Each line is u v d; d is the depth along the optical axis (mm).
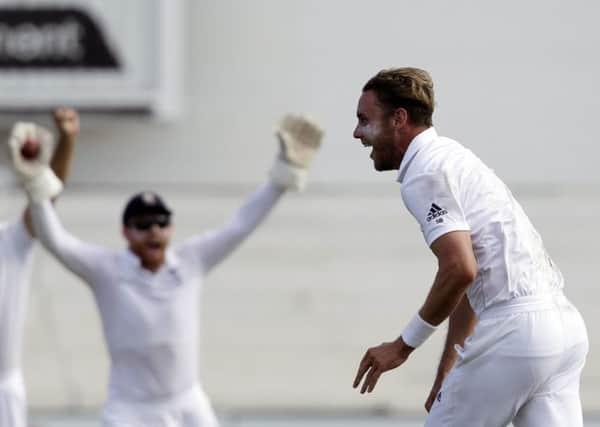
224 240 19875
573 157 40156
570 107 40125
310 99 40781
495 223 13070
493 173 13492
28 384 33469
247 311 35688
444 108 40250
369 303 35750
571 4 40125
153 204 19328
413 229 38125
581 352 13352
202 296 36156
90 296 36438
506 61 40250
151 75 39875
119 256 19438
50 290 36500
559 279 13516
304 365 33719
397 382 32312
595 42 40125
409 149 13203
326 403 32219
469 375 13211
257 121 41031
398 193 39781
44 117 40562
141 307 19250
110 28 39844
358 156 40312
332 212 38875
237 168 41219
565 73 40219
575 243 36688
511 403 13180
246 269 36938
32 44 40125
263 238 37969
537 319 13016
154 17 39719
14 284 19484
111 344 19422
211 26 40969
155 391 19344
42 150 18797
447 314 12711
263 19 40906
